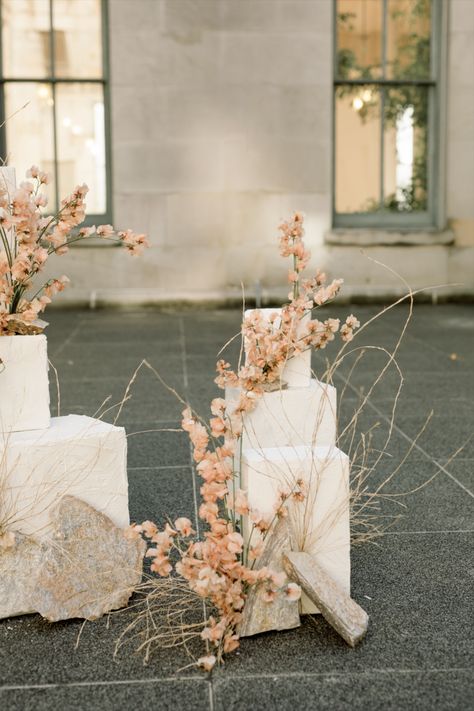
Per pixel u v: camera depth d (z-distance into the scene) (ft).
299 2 42.70
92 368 27.81
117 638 10.74
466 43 44.37
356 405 22.82
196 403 22.75
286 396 13.08
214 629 10.07
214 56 42.65
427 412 22.08
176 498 15.49
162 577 12.24
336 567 11.35
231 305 43.73
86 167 43.60
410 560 13.06
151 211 43.24
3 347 11.68
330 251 44.39
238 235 43.62
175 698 9.40
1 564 11.35
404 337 34.12
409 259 44.93
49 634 10.89
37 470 11.54
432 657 10.23
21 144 43.32
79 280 43.27
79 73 43.06
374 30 44.80
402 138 45.60
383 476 16.99
